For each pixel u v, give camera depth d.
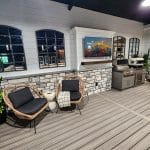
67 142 2.10
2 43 2.98
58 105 3.10
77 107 3.33
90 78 4.14
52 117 2.89
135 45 5.68
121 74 4.42
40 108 2.52
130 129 2.39
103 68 4.35
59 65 3.81
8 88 2.80
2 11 2.78
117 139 2.13
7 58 3.09
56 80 3.64
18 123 2.67
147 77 5.81
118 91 4.55
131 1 3.22
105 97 4.00
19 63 3.24
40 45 3.44
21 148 1.99
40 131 2.40
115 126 2.49
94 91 4.33
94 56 3.98
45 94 3.08
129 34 5.27
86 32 3.77
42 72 3.54
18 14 2.96
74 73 3.93
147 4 3.08
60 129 2.44
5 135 2.31
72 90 3.27
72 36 3.79
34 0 3.09
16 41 3.11
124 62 4.90
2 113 2.62
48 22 3.37
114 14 4.24
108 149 1.93
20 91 2.66
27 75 3.23
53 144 2.06
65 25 3.64
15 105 2.38
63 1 3.32
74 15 3.71
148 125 2.50
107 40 4.14
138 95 4.11
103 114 2.96
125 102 3.60
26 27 3.11
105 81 4.53
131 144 2.02
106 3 3.36
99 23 4.23
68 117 2.87
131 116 2.85
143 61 5.25
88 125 2.55
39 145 2.04
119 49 5.09
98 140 2.12
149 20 5.08
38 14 3.20
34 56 3.36
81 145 2.02
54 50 3.68
